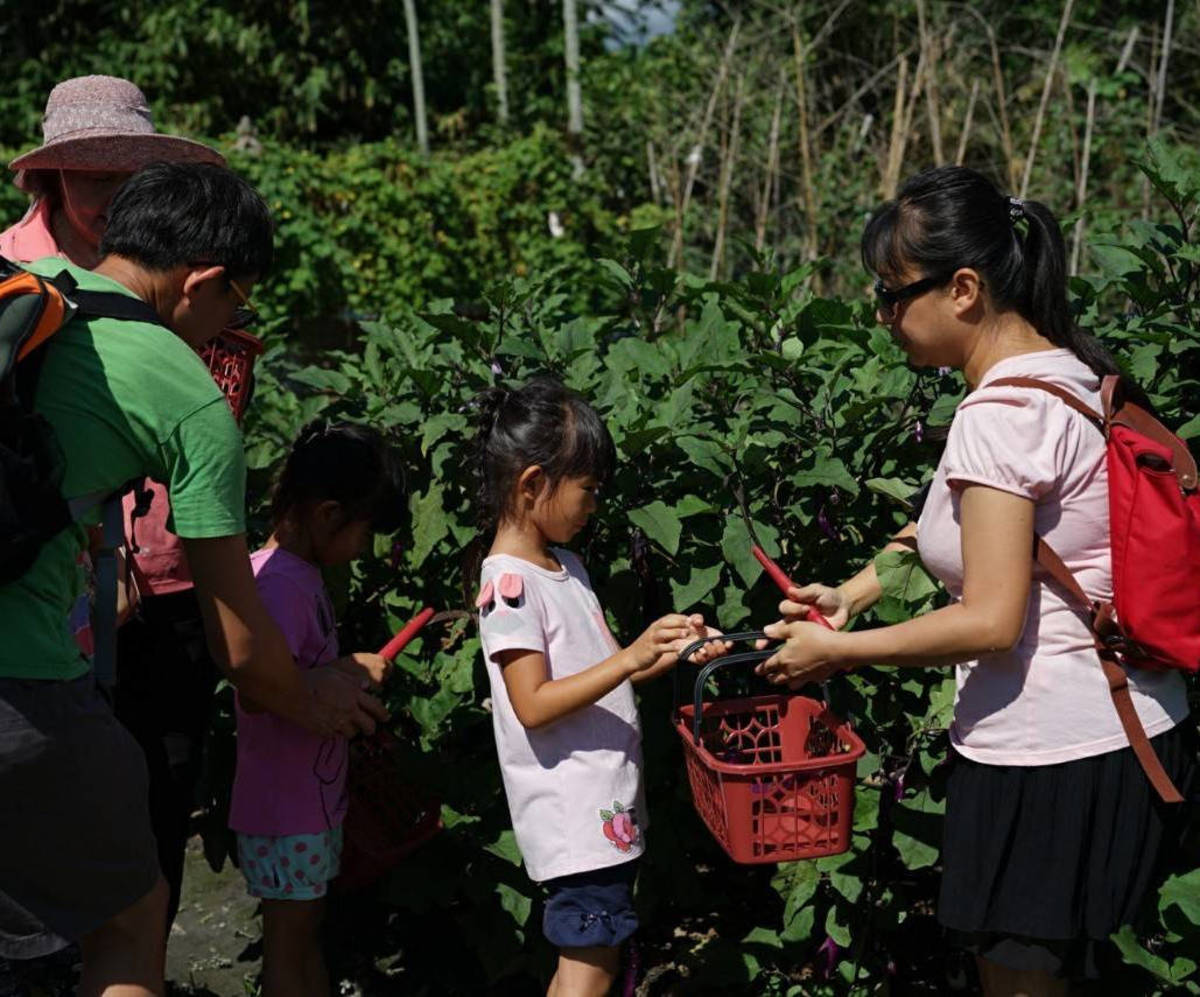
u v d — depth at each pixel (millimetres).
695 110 9938
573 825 2436
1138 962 2371
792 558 2844
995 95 9914
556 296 3455
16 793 1963
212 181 2232
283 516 2654
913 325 2145
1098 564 2053
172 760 2717
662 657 2344
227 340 2801
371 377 3264
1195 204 3221
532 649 2402
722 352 3119
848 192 8758
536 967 2898
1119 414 2082
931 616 2047
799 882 2754
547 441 2422
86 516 2084
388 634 3104
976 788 2158
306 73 18859
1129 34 10570
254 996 3123
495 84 18609
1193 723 2432
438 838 2904
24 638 1963
